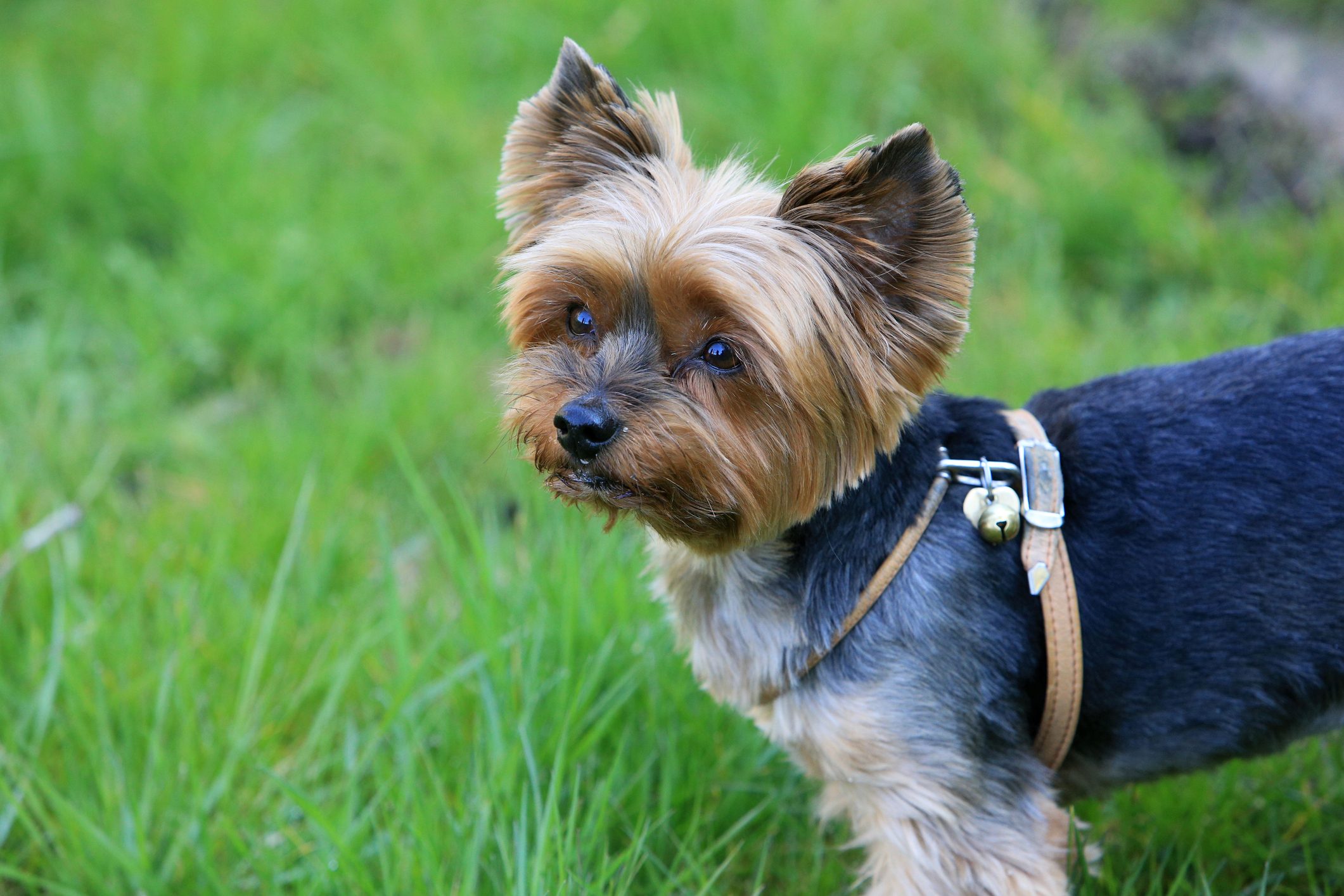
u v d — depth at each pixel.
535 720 3.95
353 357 6.19
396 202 6.77
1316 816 3.75
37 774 3.91
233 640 4.46
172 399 6.00
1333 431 3.02
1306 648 3.04
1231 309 5.62
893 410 3.13
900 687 3.11
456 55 7.69
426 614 4.58
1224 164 6.66
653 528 3.23
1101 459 3.19
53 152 6.94
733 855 3.63
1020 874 3.14
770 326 2.97
